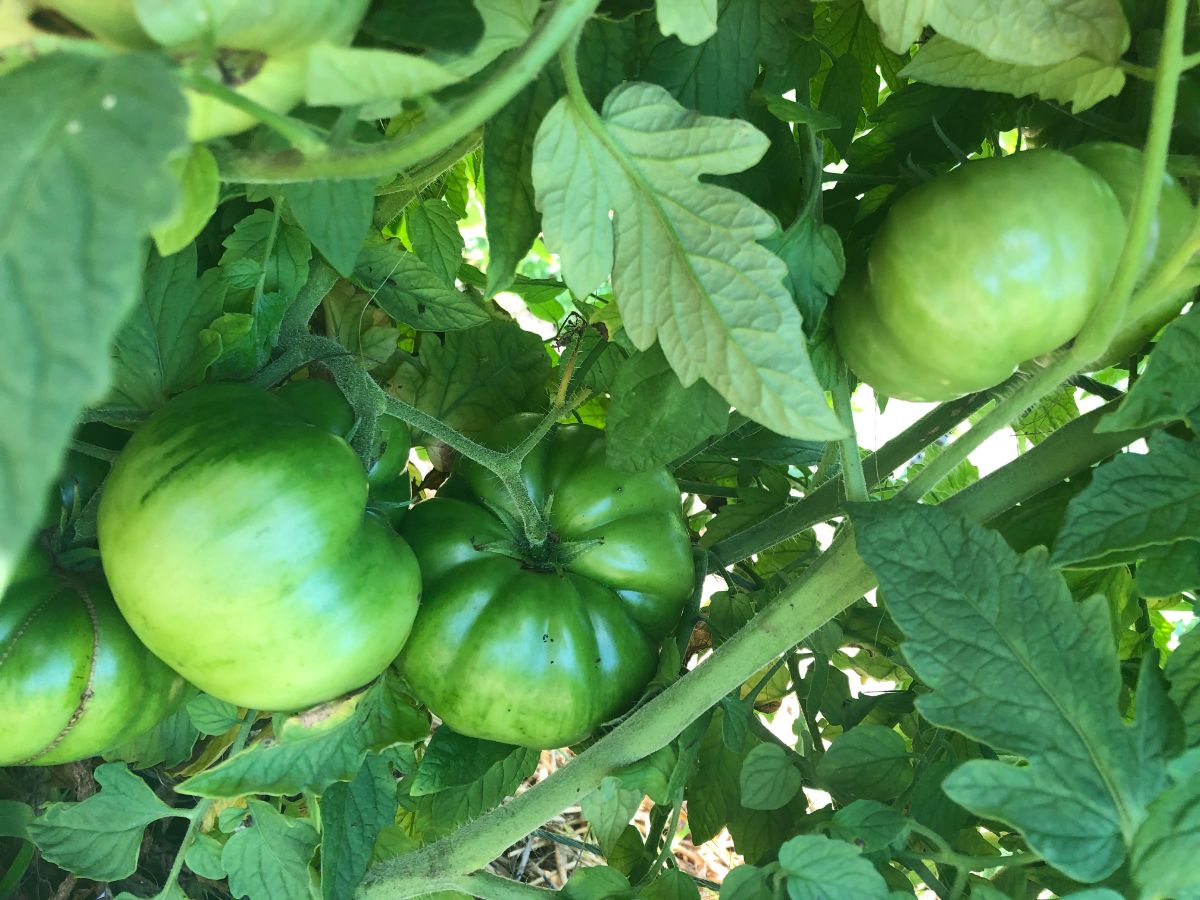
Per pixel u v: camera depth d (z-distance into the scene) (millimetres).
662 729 371
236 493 268
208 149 196
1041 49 255
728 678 361
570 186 252
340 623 291
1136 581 271
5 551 116
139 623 278
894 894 325
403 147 193
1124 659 436
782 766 381
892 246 283
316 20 178
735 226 251
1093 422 316
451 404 476
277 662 285
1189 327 261
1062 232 266
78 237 130
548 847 902
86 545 316
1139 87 319
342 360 350
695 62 296
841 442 321
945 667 278
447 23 192
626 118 244
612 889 396
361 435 344
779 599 354
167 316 317
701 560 465
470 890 418
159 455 273
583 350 465
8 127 137
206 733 377
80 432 336
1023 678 279
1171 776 273
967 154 351
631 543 417
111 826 385
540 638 375
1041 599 284
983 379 288
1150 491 261
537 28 197
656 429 324
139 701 315
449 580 385
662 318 271
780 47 306
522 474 424
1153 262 283
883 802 386
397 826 479
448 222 440
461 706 377
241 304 332
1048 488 335
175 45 168
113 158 134
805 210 293
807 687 468
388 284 419
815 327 295
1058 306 269
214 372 332
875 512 296
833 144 344
